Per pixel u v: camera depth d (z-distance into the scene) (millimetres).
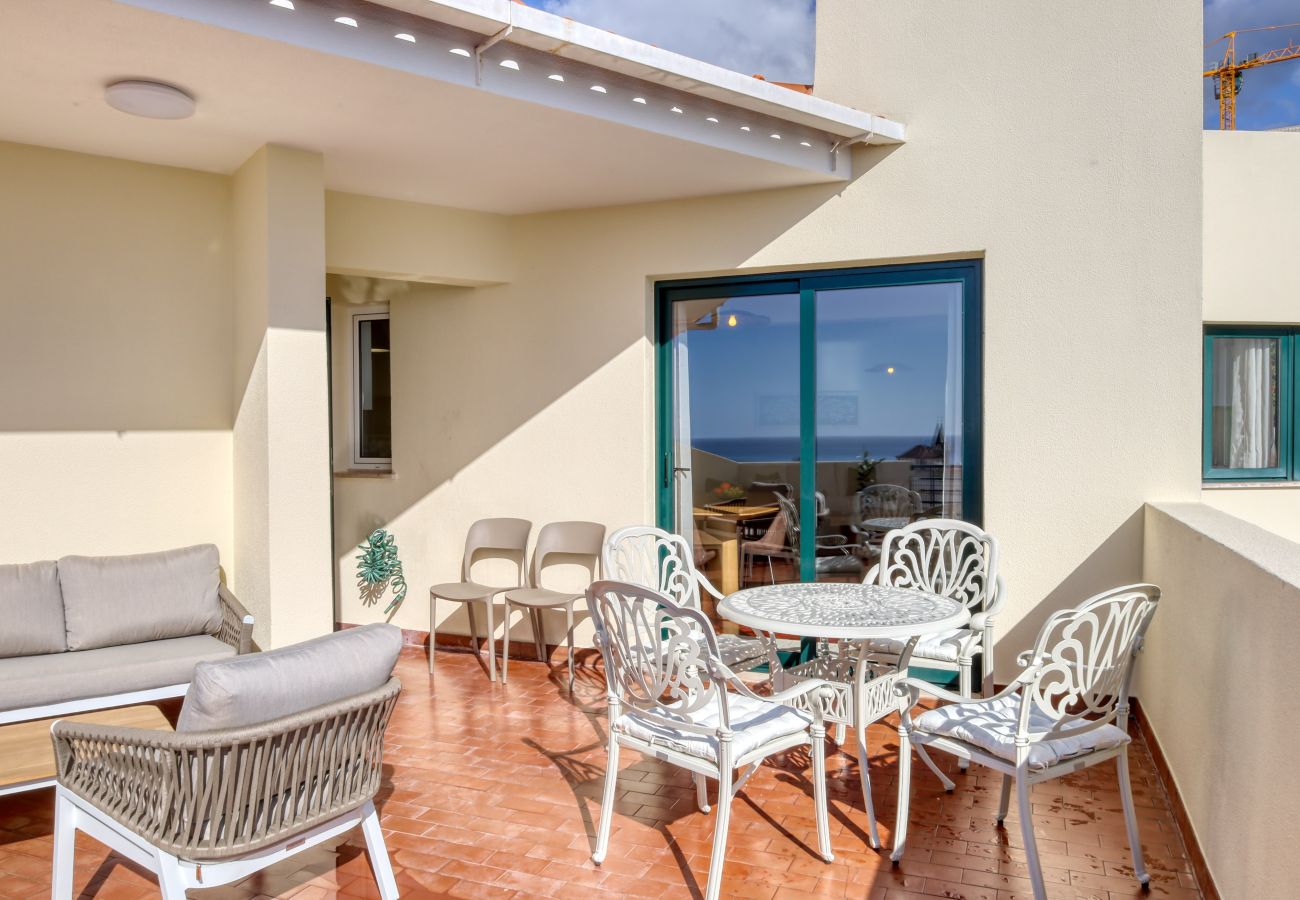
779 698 2820
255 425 4328
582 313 5555
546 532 5566
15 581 3781
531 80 3607
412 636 6184
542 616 5770
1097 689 2783
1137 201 4367
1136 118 4359
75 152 4211
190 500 4559
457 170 4613
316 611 4320
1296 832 1903
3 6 2725
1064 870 2941
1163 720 3680
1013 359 4605
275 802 2404
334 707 2443
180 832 2275
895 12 4773
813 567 5164
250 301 4371
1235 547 2621
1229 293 5895
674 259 5289
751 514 5332
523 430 5766
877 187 4809
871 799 3152
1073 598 4523
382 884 2686
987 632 4008
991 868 2957
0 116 3721
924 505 4914
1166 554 3740
